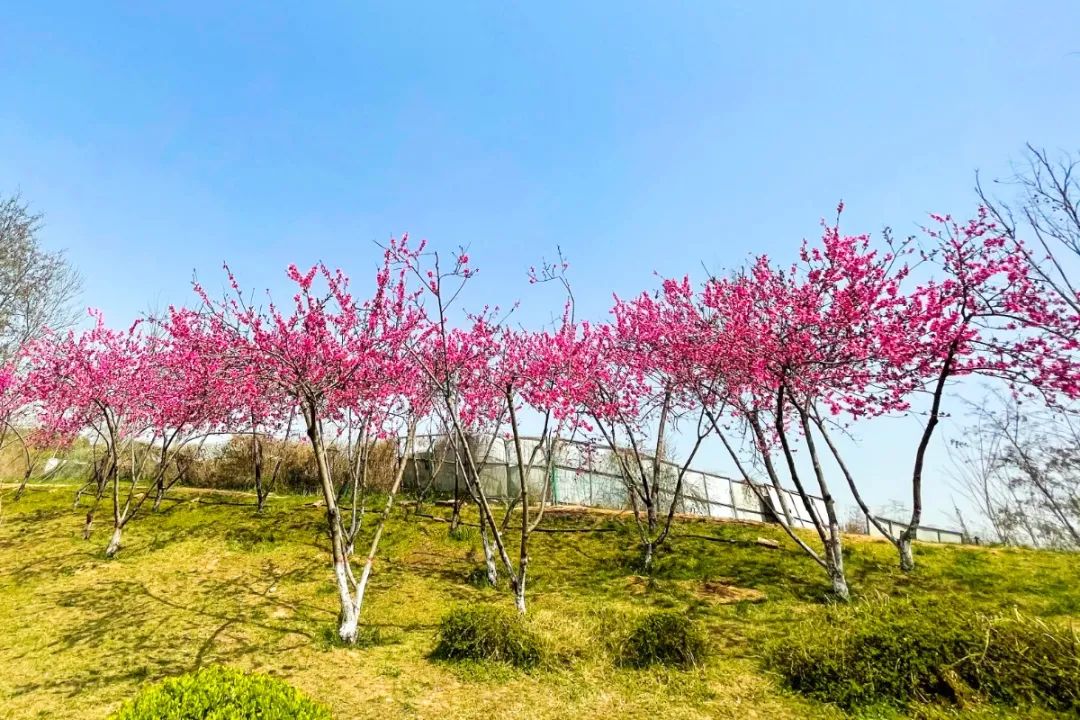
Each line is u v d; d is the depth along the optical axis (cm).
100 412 1584
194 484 2058
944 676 614
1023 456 1764
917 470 1188
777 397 1098
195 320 1119
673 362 1325
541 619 895
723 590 1113
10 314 1834
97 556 1266
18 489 1773
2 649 808
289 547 1355
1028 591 1042
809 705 623
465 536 1455
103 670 733
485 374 1328
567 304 1295
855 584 1111
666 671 723
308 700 467
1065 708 564
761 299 1174
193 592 1070
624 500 1847
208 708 425
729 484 2098
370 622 946
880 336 995
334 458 1853
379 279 1068
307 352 966
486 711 624
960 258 1066
